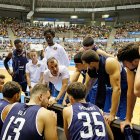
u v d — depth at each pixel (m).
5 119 1.98
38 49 5.91
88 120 1.88
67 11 32.16
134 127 1.77
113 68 2.29
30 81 4.47
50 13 33.12
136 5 29.20
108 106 3.06
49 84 3.93
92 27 31.09
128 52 1.62
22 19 33.03
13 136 1.84
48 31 3.90
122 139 1.88
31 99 2.09
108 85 2.65
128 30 28.08
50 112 1.95
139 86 1.26
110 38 27.36
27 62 4.73
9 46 22.78
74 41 26.39
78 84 2.08
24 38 25.91
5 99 2.30
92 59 2.34
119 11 31.78
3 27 27.83
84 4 31.70
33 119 1.87
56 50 3.97
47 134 1.89
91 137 1.81
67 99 3.07
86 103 2.02
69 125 1.92
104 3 31.19
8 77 10.69
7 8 30.81
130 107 2.00
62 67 3.43
